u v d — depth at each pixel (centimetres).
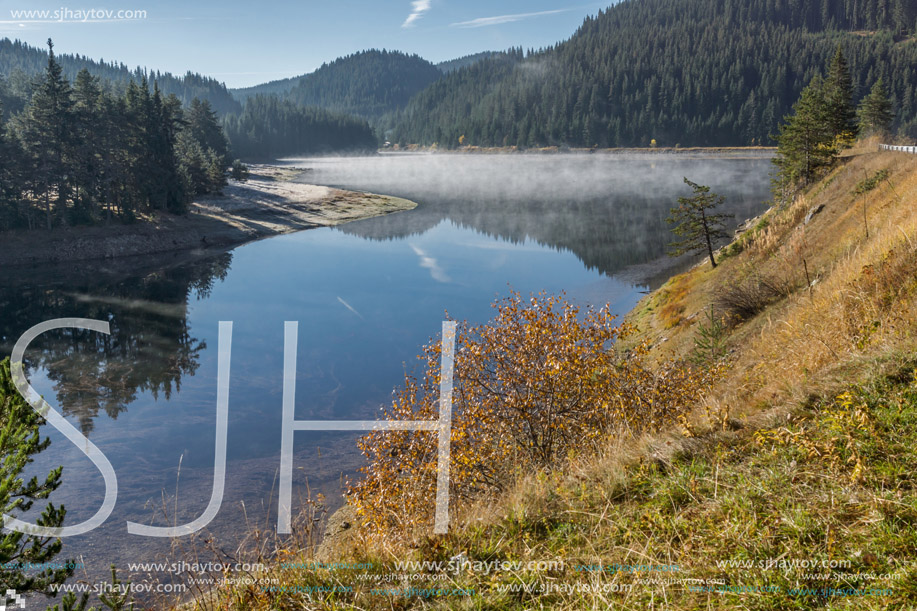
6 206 6362
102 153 7062
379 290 4956
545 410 772
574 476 497
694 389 817
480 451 734
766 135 19612
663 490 406
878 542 300
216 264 6175
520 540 405
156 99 8038
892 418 402
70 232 6594
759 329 1588
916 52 19400
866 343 561
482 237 7669
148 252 6775
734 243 3491
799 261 2189
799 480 376
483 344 843
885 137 5288
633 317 3506
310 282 5303
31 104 6669
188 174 8938
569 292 4684
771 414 479
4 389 471
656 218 8756
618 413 718
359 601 361
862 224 1984
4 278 5566
